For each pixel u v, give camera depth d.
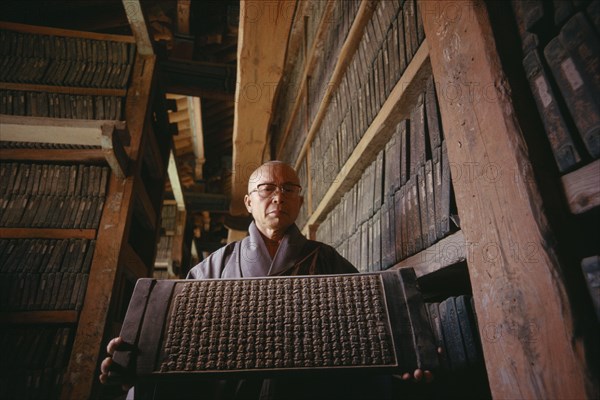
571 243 0.70
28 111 2.96
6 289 2.42
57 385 2.21
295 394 0.98
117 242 2.68
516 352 0.75
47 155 2.88
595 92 0.66
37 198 2.75
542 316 0.69
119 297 2.94
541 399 0.69
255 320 0.96
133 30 3.23
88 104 3.08
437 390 1.30
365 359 0.87
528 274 0.73
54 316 2.39
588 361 0.61
